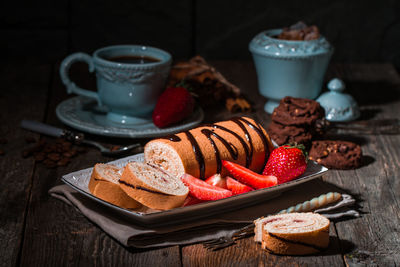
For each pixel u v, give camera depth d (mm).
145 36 1338
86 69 1241
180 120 1002
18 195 887
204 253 812
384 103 1138
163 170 840
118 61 1026
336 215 859
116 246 816
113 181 827
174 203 811
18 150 975
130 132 974
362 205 888
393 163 974
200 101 1100
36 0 1302
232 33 1343
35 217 852
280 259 804
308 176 863
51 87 1164
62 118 1007
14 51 1333
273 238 799
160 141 858
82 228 838
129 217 823
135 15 1322
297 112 990
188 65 1116
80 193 866
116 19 1323
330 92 1084
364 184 927
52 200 880
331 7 1330
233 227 838
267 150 898
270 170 878
